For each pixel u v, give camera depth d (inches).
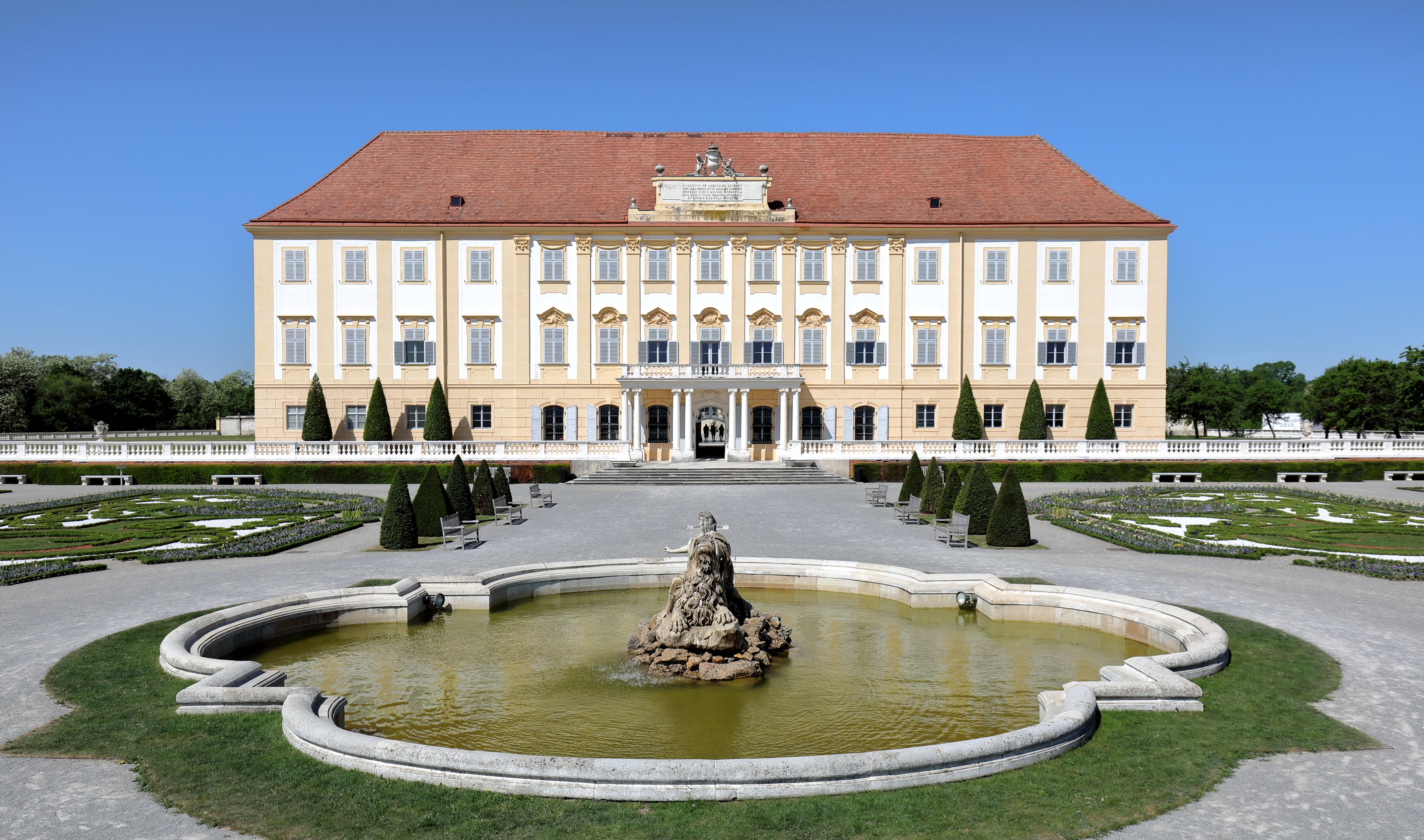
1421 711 409.1
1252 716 402.6
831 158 2176.4
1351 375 3287.4
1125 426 2020.2
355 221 1959.9
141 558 792.9
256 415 1972.2
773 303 2004.2
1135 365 2006.6
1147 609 568.1
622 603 669.9
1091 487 1549.0
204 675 446.9
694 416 1980.8
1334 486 1551.4
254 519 1093.8
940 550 855.1
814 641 565.9
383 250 1969.7
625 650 542.6
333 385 1975.9
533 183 2080.5
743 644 513.7
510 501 1212.5
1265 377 6146.7
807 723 418.3
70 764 347.3
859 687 472.1
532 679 487.5
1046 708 416.5
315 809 307.7
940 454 1758.1
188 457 1670.8
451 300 1979.6
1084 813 306.8
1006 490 879.7
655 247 1993.1
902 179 2117.4
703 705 442.9
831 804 311.0
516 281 1979.6
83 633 542.9
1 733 378.9
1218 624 561.6
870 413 2021.4
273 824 298.2
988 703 446.3
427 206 2016.5
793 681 483.2
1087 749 364.8
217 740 370.6
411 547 863.1
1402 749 365.1
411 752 332.2
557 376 1994.3
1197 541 895.1
